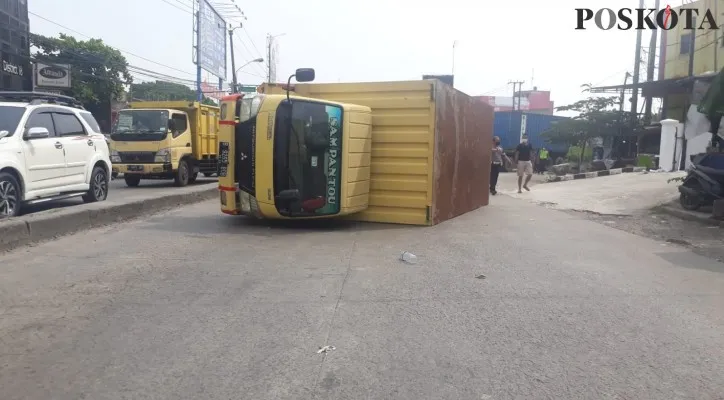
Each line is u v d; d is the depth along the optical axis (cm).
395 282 616
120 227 947
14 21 2914
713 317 509
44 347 429
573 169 3284
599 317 506
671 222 1114
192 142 1889
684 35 2991
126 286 586
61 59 3603
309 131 925
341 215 973
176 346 432
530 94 8444
